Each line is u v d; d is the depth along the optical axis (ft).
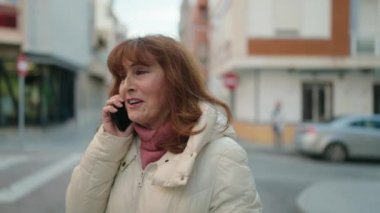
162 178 6.56
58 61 86.48
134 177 7.00
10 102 79.71
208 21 134.72
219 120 7.00
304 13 72.23
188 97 6.95
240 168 6.73
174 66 6.96
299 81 73.05
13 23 73.20
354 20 72.33
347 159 56.65
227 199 6.62
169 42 7.11
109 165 7.06
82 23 110.32
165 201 6.56
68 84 109.29
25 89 82.43
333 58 71.87
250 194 6.73
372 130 53.57
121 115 7.23
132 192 6.91
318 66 71.82
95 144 7.08
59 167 41.50
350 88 73.15
